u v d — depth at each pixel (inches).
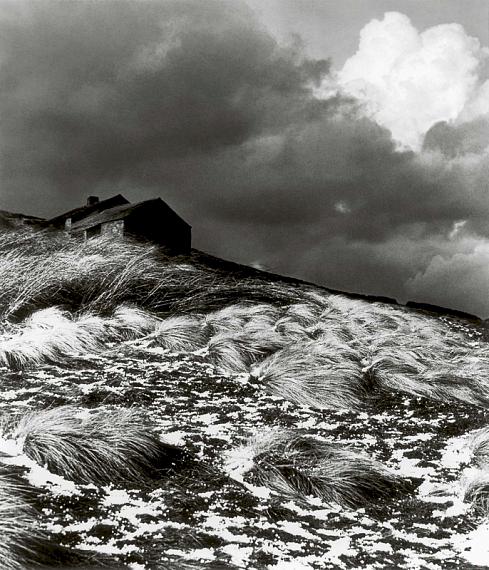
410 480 311.6
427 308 1395.2
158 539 221.3
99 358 450.0
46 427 278.5
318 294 895.7
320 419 386.6
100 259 605.3
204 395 402.6
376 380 473.4
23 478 247.1
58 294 566.9
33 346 426.0
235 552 219.8
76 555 200.7
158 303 611.8
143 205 1582.2
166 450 296.8
